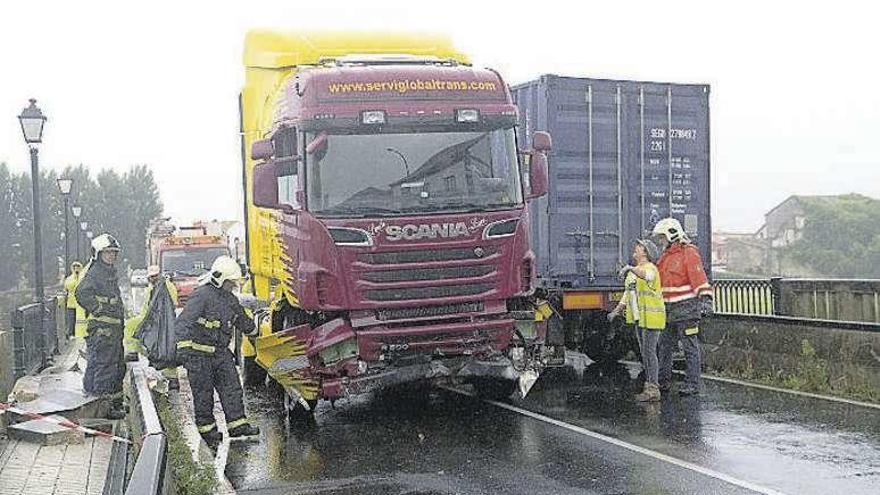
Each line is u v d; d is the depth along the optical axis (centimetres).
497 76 1057
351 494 758
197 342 1000
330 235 973
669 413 1045
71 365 1853
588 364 1501
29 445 946
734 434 924
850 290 1510
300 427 1052
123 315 1166
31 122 1822
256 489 788
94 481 804
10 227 8412
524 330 1069
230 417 1005
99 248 1141
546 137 1073
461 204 1005
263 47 1273
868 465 790
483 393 1184
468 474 805
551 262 1327
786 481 746
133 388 940
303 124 996
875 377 1103
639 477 770
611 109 1362
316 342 994
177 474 754
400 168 1001
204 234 3195
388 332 977
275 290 1160
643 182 1380
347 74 1019
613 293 1323
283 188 1090
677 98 1401
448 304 996
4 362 1011
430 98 1023
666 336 1184
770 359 1262
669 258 1173
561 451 875
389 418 1078
